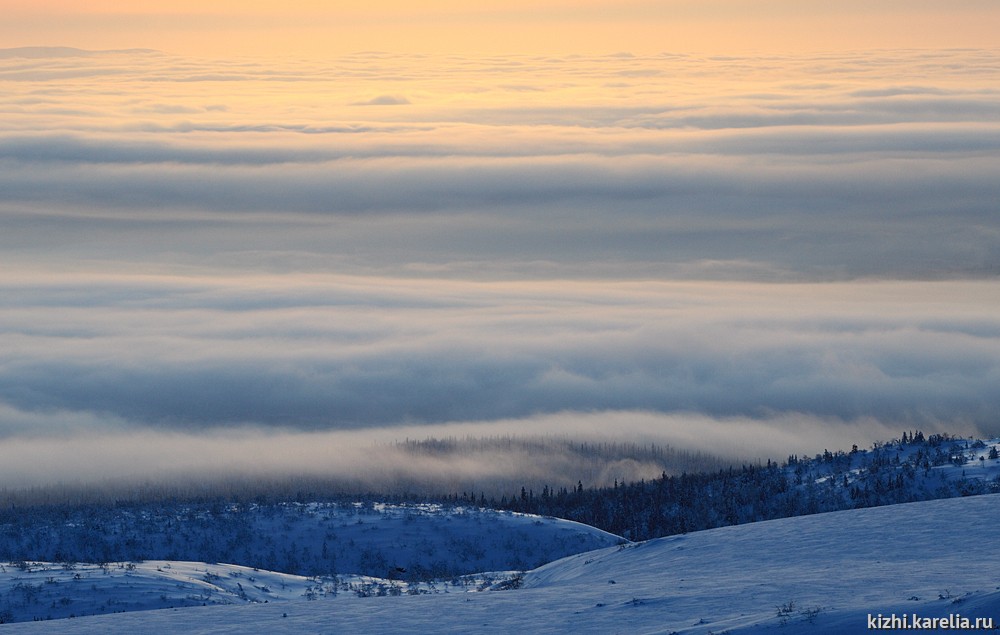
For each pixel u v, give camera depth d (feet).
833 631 138.41
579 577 274.16
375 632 176.35
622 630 162.91
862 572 200.54
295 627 184.65
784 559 240.53
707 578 212.84
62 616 255.91
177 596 274.77
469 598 203.72
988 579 179.22
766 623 146.61
